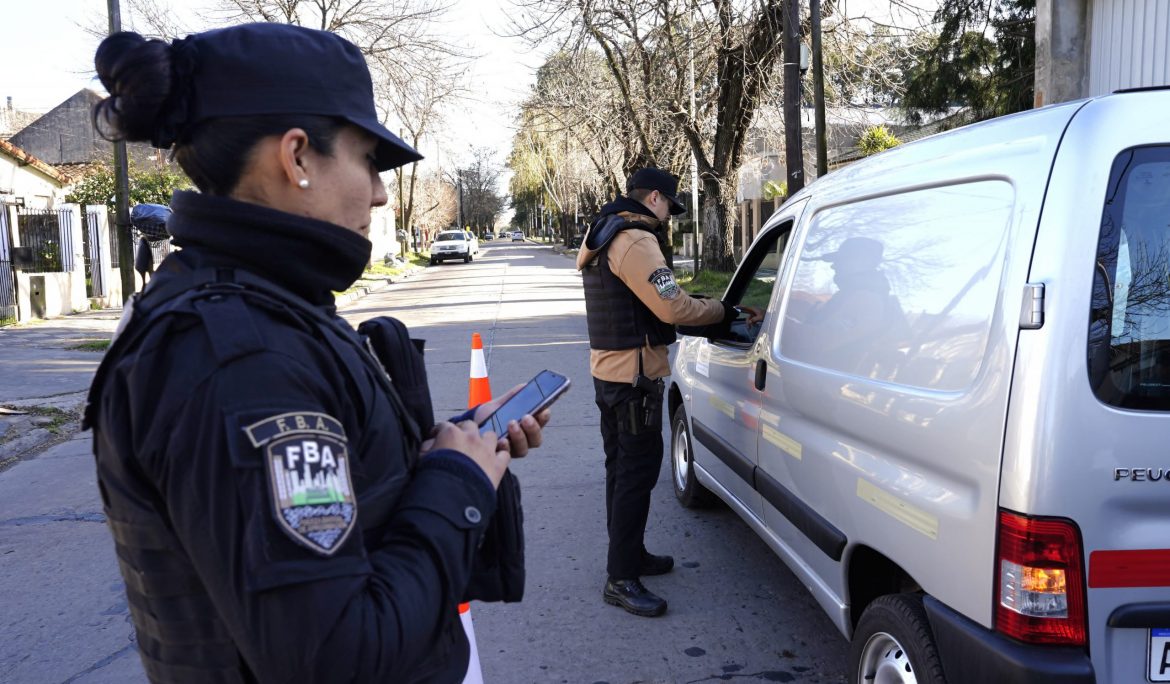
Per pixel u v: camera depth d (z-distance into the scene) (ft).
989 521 6.61
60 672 11.81
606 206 12.41
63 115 125.80
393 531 3.81
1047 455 6.21
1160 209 6.44
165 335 3.48
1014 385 6.46
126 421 3.48
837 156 77.10
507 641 12.17
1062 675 6.21
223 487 3.22
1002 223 7.03
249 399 3.33
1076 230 6.36
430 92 75.56
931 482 7.47
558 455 21.54
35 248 59.31
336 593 3.25
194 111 3.86
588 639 12.14
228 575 3.20
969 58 45.27
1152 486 6.20
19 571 15.38
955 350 7.27
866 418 8.53
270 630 3.17
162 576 3.53
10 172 70.13
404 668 3.55
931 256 8.00
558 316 52.85
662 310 11.62
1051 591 6.24
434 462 4.15
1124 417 6.18
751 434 12.26
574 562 14.88
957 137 8.18
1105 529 6.21
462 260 152.76
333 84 4.03
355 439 3.76
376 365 4.16
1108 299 6.30
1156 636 6.33
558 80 76.07
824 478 9.57
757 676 11.09
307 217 3.96
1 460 23.13
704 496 17.01
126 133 3.90
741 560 14.76
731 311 12.40
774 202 83.41
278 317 3.64
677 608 13.03
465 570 3.91
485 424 4.83
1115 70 26.00
